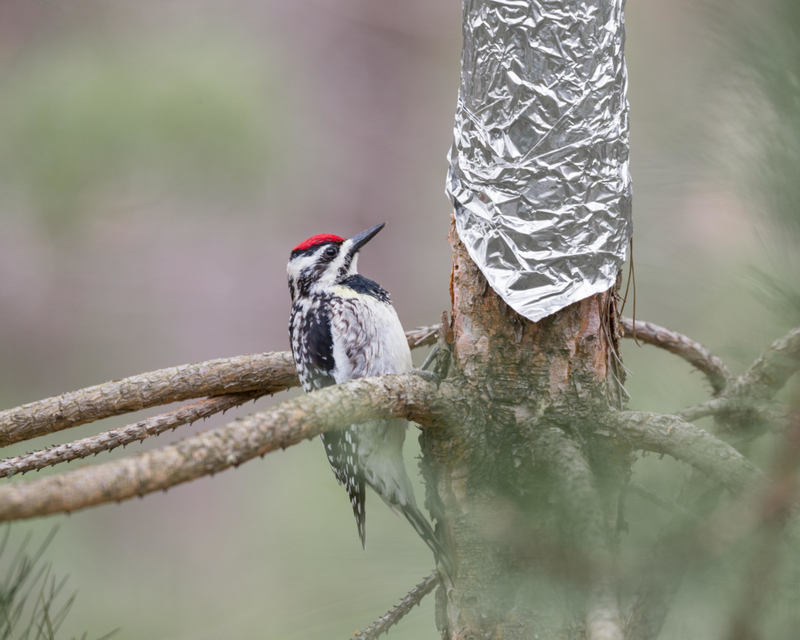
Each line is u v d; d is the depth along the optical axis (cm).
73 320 2012
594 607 317
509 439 454
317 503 778
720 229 493
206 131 1570
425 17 2153
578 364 457
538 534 389
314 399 366
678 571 306
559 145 442
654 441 403
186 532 1789
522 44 439
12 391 1983
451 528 462
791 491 297
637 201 511
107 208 1733
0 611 429
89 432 1588
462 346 475
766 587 301
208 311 2047
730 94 368
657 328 551
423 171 2141
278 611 474
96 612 1438
